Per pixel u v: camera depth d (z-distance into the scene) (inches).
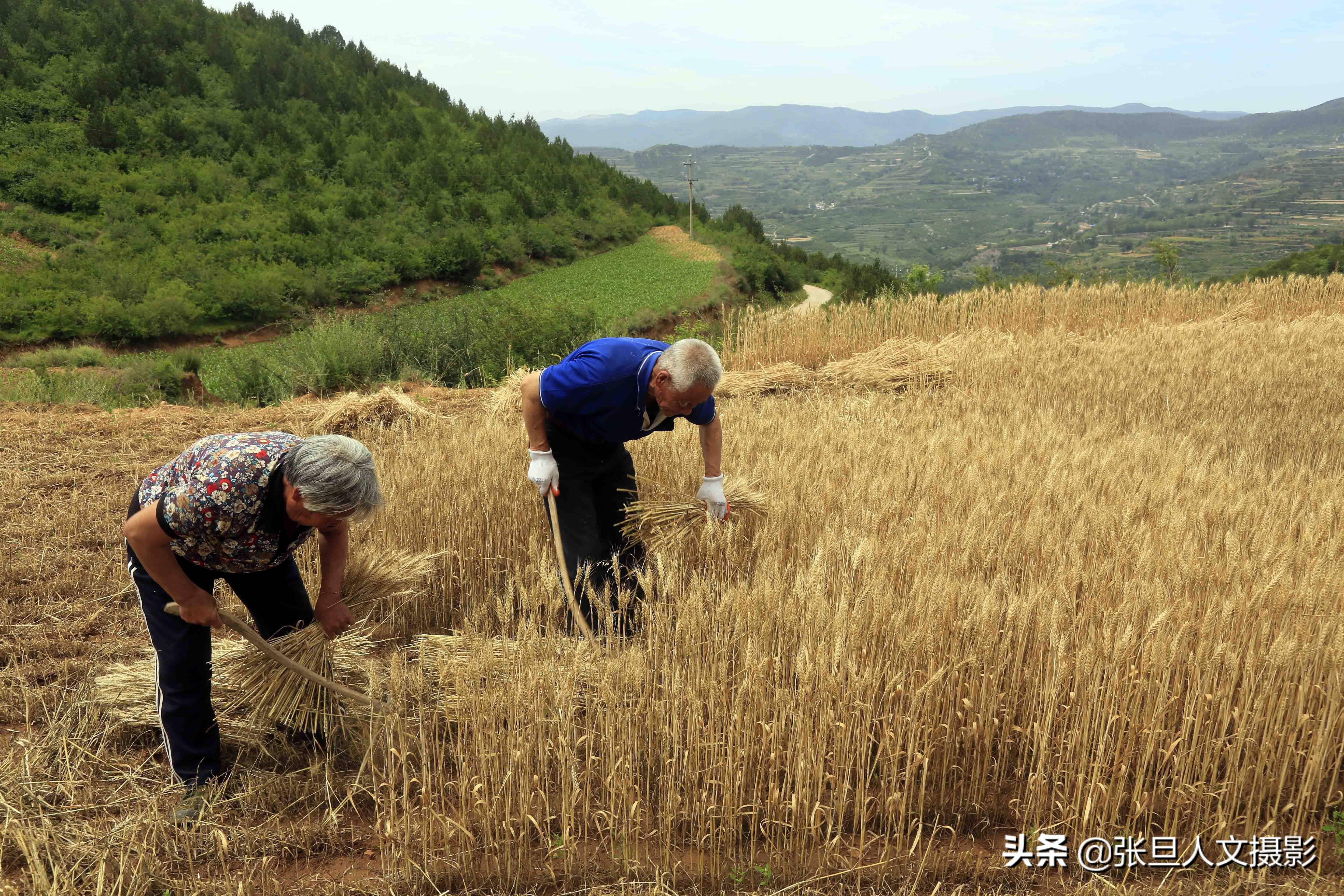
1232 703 121.5
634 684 119.3
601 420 149.3
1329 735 118.3
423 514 183.8
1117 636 118.1
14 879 107.0
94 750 131.1
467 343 651.5
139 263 1777.8
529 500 191.9
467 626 135.3
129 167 2338.8
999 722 125.0
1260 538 149.6
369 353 568.1
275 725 134.6
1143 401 309.1
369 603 137.6
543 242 2596.0
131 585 179.5
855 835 118.1
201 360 869.8
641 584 136.5
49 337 1397.6
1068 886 112.6
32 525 206.1
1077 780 118.0
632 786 117.1
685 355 135.6
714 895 110.1
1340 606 130.6
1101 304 552.4
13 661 151.0
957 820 123.3
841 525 167.8
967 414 278.4
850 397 321.4
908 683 121.6
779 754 115.6
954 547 152.3
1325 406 307.1
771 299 2536.9
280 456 107.0
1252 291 595.8
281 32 4047.7
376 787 113.5
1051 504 176.4
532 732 117.0
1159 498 181.8
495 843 111.7
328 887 109.7
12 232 1833.2
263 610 131.8
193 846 113.8
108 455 265.9
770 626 127.4
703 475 198.8
